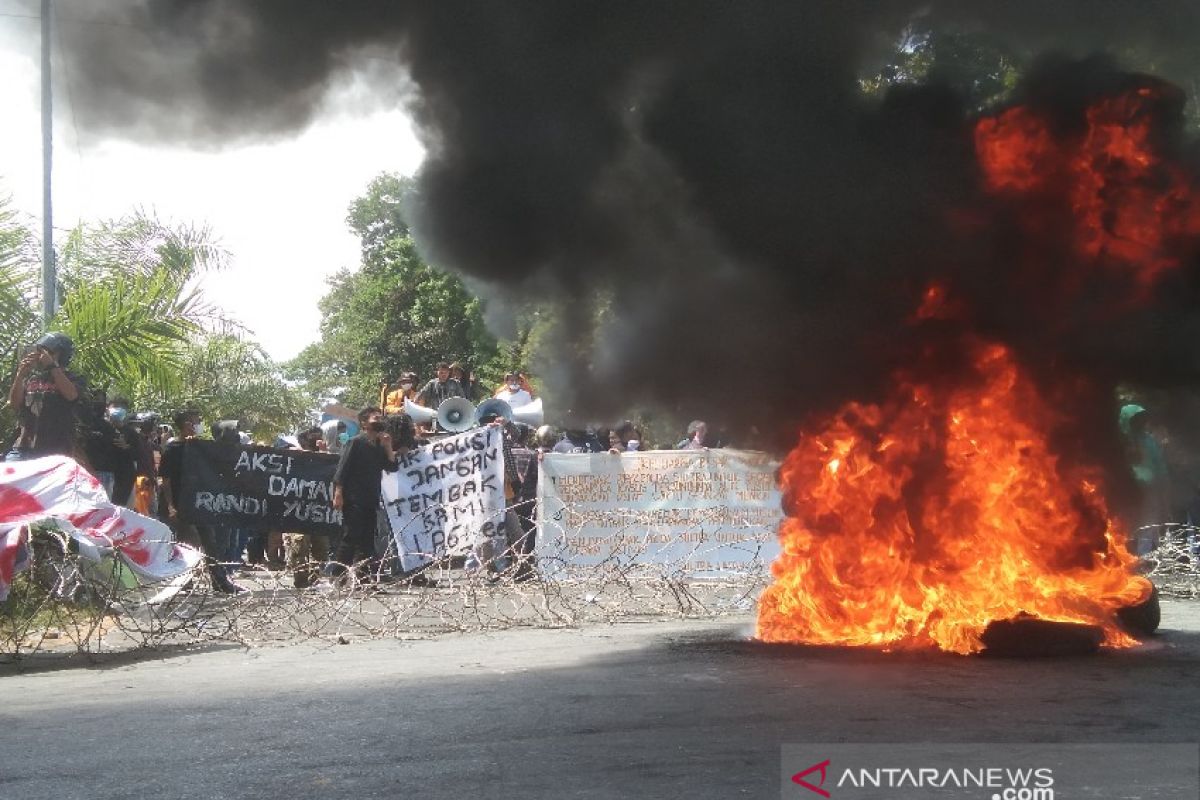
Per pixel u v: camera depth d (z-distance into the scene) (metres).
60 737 5.16
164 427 15.04
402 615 9.02
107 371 12.83
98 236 14.67
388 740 4.90
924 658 6.62
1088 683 5.79
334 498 11.59
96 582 8.08
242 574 10.36
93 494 8.04
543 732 4.95
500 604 9.28
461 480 11.76
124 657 7.78
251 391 20.56
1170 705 5.27
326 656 7.49
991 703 5.34
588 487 11.20
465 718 5.27
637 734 4.88
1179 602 9.68
